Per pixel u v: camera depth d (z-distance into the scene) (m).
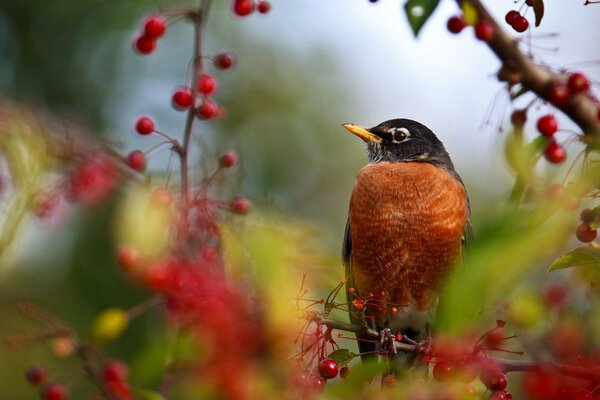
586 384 6.74
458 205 11.85
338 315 8.17
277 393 6.16
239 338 6.04
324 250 6.76
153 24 8.36
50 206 7.95
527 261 4.02
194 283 6.53
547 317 7.33
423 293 11.81
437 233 11.75
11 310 13.48
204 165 7.89
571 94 7.54
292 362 6.45
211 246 7.07
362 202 12.01
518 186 6.76
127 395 7.66
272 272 5.22
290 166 16.36
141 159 8.05
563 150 7.54
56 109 15.37
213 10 16.77
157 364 6.92
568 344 7.25
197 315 6.26
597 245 6.05
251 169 15.99
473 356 6.54
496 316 6.89
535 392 6.54
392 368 7.07
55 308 13.38
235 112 16.42
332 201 16.31
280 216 6.37
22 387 13.59
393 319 11.89
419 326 11.89
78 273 13.40
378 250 11.91
